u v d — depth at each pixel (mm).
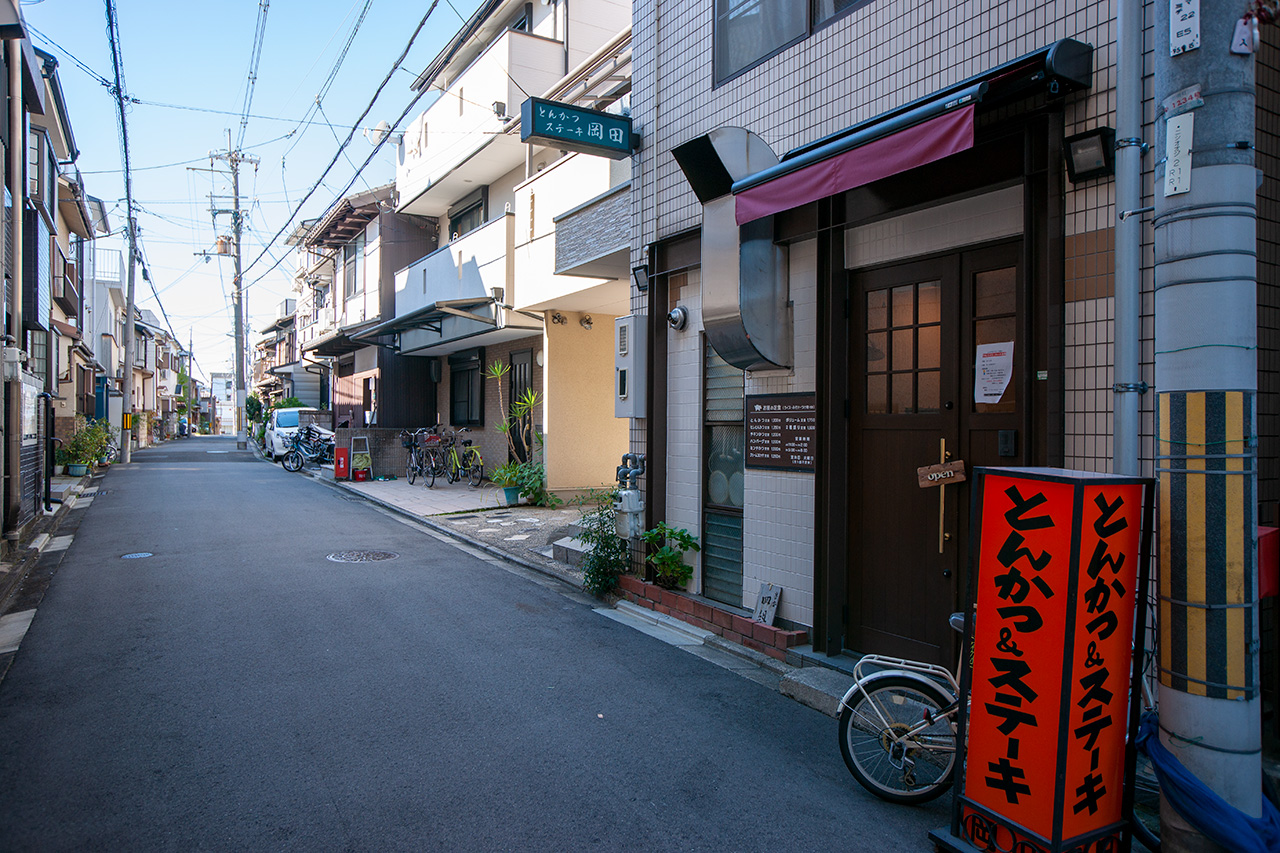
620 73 10867
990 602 2898
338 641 5590
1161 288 2775
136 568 7938
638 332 6941
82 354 21531
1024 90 3803
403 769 3627
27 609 6344
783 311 5543
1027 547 2777
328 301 25078
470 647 5531
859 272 5250
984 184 4285
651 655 5469
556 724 4207
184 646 5398
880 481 5062
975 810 2932
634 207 7164
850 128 4723
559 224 9141
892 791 3455
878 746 3748
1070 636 2648
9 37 7426
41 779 3459
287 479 18016
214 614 6234
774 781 3621
